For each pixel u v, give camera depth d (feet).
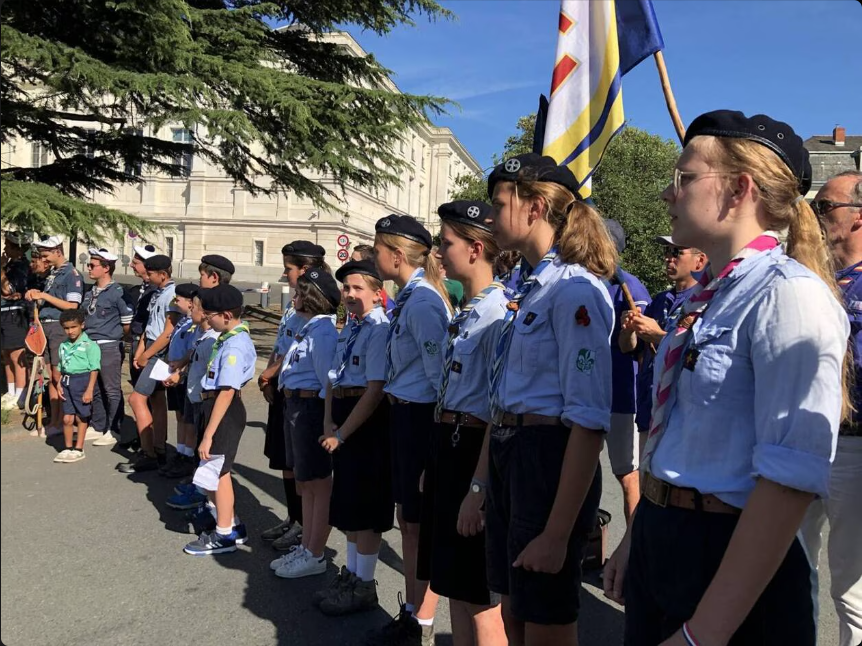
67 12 29.17
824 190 8.78
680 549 4.65
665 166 62.03
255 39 40.01
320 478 12.38
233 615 10.90
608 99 9.39
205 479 13.29
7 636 8.87
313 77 47.34
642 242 57.16
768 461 4.04
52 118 35.58
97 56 31.53
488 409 7.84
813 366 4.07
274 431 14.26
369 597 11.27
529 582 6.46
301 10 43.86
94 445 20.49
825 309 4.19
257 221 118.52
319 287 12.79
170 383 16.85
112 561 12.12
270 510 16.20
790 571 4.57
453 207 8.57
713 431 4.55
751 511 4.08
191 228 120.16
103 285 20.65
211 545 13.33
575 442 6.09
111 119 36.17
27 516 10.36
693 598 4.58
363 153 42.37
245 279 117.60
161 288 20.04
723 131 4.76
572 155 9.65
